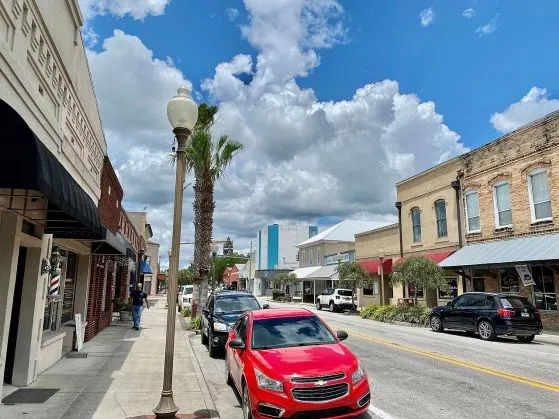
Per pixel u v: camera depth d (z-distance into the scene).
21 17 6.42
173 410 6.39
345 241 49.00
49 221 8.26
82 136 11.03
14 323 8.47
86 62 10.97
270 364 6.24
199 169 21.09
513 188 20.75
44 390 8.02
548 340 16.02
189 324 19.25
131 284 35.72
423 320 21.05
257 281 76.88
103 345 13.69
